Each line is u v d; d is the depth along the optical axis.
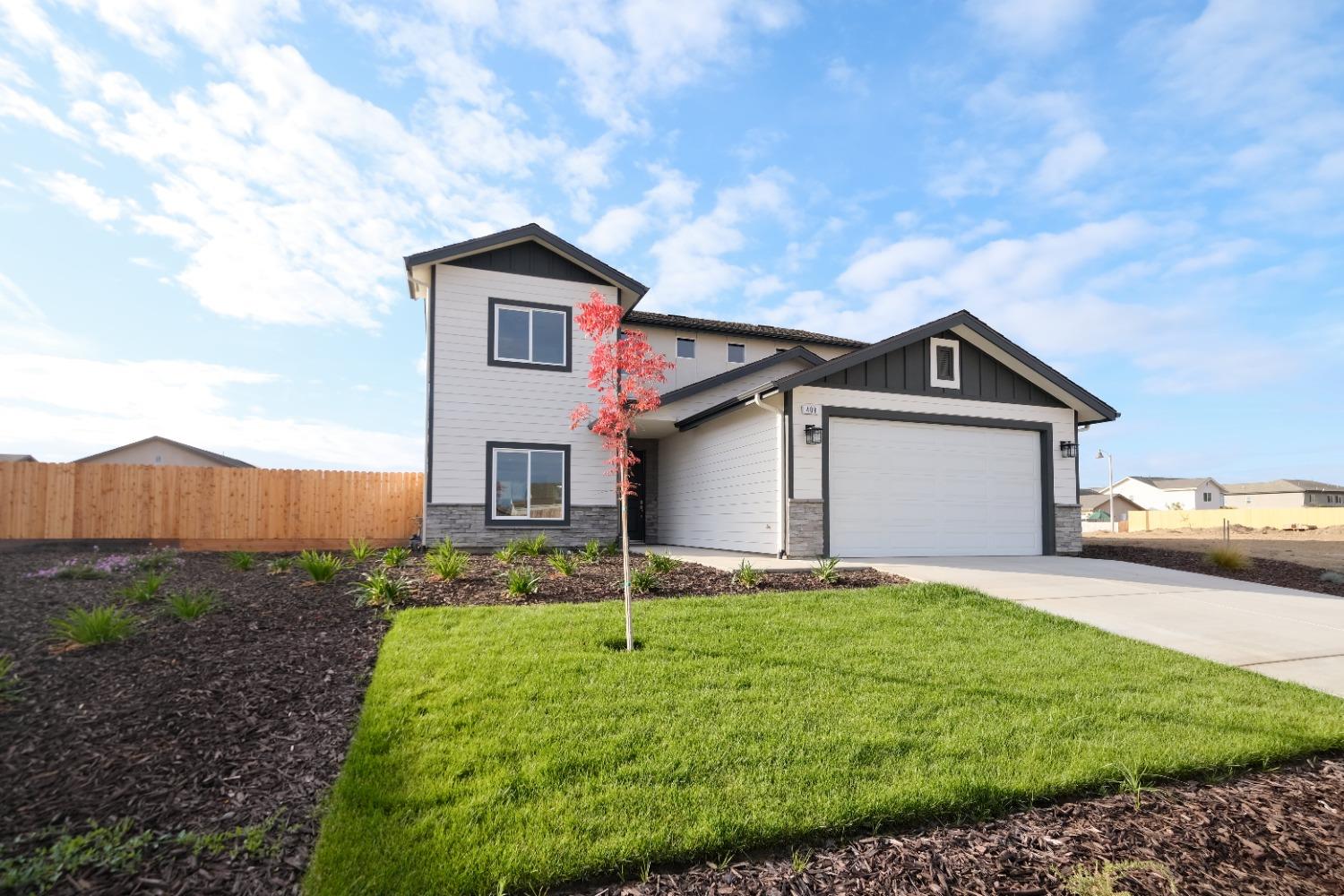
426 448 13.57
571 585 8.39
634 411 6.37
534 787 3.22
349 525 14.89
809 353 15.80
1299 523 37.25
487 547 13.73
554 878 2.57
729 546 13.73
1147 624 6.84
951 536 12.65
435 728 3.88
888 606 7.25
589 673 4.86
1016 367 13.42
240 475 14.30
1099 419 13.98
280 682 4.77
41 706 4.30
